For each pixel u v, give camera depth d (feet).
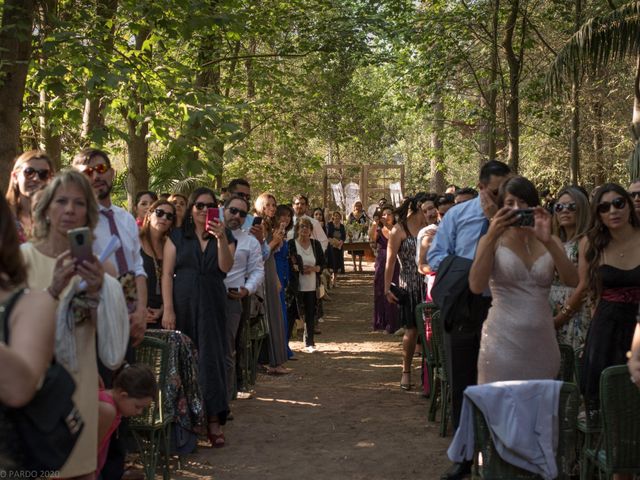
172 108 39.14
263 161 86.84
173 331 21.88
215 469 21.52
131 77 39.09
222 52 53.88
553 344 17.78
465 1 63.46
